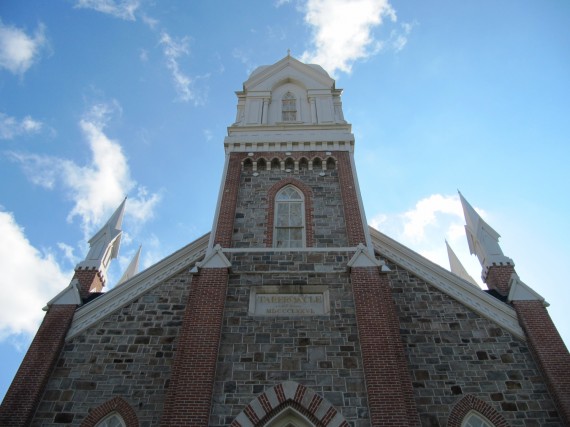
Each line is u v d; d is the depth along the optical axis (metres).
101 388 15.52
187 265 19.28
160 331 17.17
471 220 21.86
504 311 17.41
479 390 15.37
